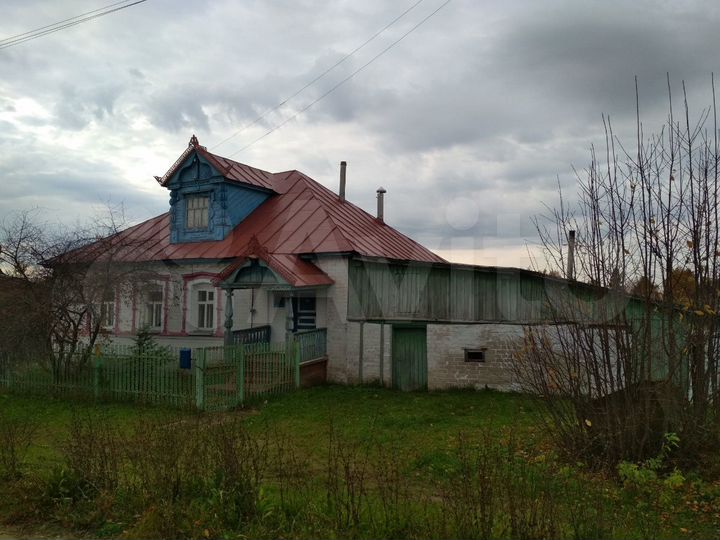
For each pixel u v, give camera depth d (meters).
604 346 6.76
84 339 15.31
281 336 16.48
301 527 4.76
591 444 6.82
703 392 6.52
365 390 14.25
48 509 5.45
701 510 5.52
